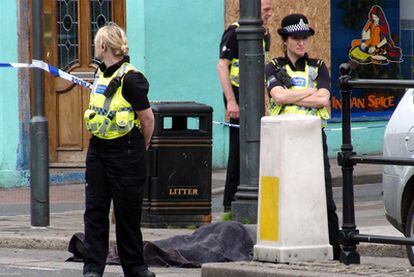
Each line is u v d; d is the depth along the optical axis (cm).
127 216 2636
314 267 2481
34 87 3681
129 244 2653
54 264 3127
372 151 5997
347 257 2567
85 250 2653
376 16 6038
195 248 3052
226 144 5488
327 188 2748
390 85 2497
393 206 2961
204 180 3700
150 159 3669
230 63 3766
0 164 5134
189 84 5394
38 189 3697
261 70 3519
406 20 6144
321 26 5812
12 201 4728
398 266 2648
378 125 6009
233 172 3781
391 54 6109
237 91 3762
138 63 5281
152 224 3672
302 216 2520
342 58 5919
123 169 2609
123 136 2609
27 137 5184
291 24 2853
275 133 2514
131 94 2597
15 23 5144
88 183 2639
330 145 5784
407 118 2938
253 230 3141
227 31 3762
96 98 2616
